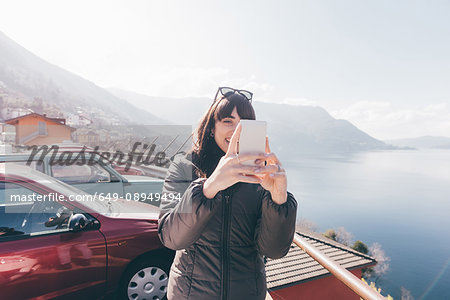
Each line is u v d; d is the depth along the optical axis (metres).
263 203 0.97
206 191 0.87
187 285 1.08
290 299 8.28
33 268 2.11
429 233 195.25
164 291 2.71
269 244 1.00
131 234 2.54
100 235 2.41
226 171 0.80
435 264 145.00
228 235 1.07
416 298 109.25
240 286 1.07
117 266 2.48
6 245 2.08
